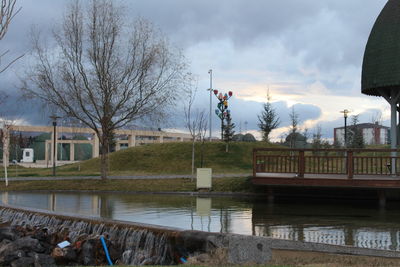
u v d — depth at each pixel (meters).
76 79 21.62
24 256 8.17
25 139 73.31
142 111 22.41
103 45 21.58
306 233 8.73
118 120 22.27
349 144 39.19
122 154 37.00
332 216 11.42
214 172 30.38
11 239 9.52
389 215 11.70
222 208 13.26
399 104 19.30
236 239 6.84
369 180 13.95
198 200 15.80
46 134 70.81
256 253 6.71
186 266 6.39
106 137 22.31
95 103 21.70
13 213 12.48
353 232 8.86
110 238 8.93
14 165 48.56
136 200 15.84
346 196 15.77
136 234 8.51
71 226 10.16
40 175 30.25
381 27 17.31
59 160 66.00
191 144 37.81
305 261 6.61
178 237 7.59
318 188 15.96
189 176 24.44
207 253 7.07
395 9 17.12
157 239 8.02
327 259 6.59
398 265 6.45
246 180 18.72
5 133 26.91
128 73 21.97
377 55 17.22
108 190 20.14
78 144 67.56
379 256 6.56
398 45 16.64
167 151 36.62
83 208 13.21
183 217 11.09
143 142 68.44
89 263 8.26
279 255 6.67
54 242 9.80
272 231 8.98
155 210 12.67
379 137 50.88
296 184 14.77
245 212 12.24
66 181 22.39
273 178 15.04
